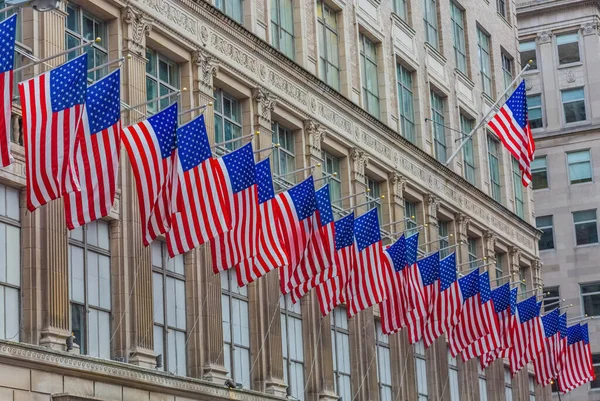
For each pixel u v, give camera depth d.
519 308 59.16
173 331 41.41
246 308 46.06
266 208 40.94
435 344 61.41
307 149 51.03
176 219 36.62
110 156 32.66
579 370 64.69
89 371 35.22
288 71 49.75
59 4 36.91
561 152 90.75
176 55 43.03
